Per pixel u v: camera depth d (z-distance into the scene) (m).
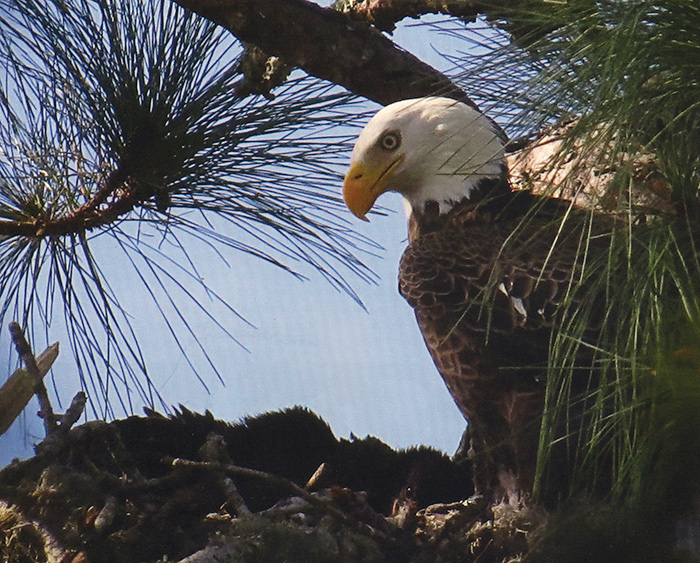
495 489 7.26
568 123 5.48
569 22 4.97
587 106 4.89
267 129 7.23
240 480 7.50
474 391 7.16
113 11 6.79
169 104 6.82
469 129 8.45
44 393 6.72
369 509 6.55
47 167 6.97
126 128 6.76
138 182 7.00
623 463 5.30
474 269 7.44
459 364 7.21
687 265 5.27
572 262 7.03
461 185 8.46
